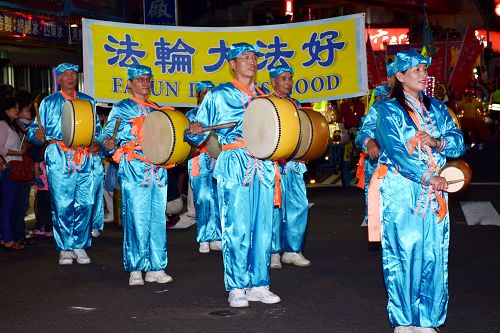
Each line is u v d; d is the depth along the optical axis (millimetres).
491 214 12188
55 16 16672
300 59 11453
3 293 7836
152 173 7934
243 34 11516
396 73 5875
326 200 14484
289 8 22922
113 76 11125
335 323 6539
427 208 5746
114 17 18906
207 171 9750
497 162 21031
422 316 5836
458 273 8266
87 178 9156
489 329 6297
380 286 7805
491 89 33344
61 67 9141
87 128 8750
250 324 6547
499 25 42375
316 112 8531
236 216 6992
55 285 8164
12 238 10109
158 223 8031
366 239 10438
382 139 5793
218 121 7086
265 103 6715
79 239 9211
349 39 11250
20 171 9891
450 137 5848
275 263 8719
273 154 6691
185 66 11469
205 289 7828
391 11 30359
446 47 22594
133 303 7336
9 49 16062
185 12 23250
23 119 10383
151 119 7742
